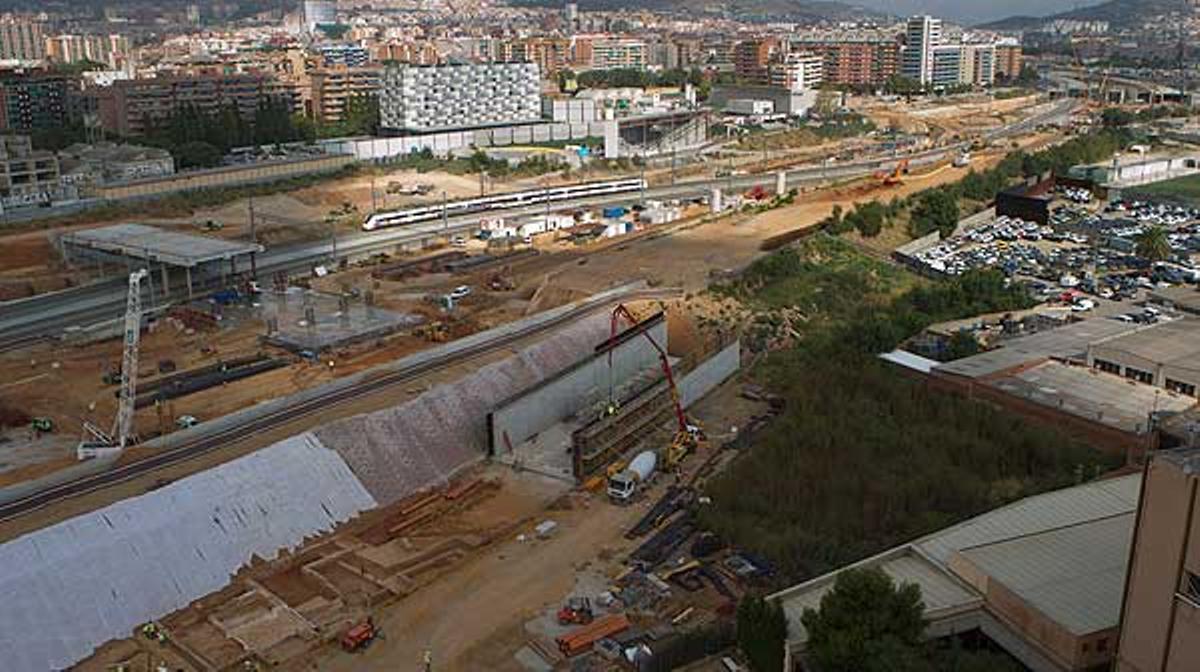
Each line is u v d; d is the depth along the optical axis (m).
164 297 156.38
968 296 159.12
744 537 86.56
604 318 140.25
